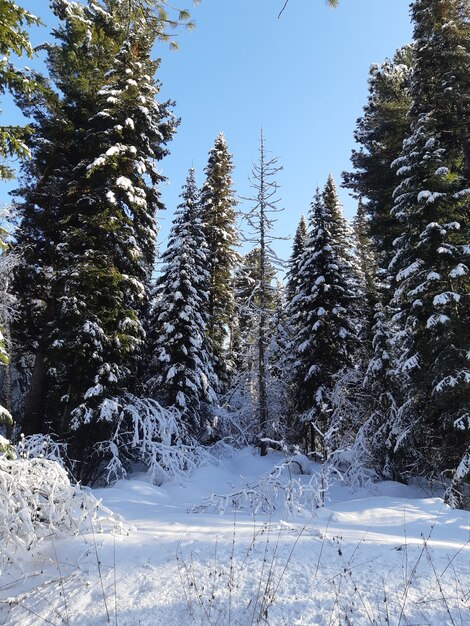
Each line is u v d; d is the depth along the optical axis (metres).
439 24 14.81
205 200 25.92
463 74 14.10
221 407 21.75
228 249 24.86
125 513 7.09
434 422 13.09
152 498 10.52
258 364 24.03
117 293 13.51
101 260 13.45
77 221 14.73
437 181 12.26
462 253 11.57
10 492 4.97
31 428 13.94
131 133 14.98
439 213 12.09
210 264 23.72
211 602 3.51
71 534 5.29
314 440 23.55
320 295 20.84
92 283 12.94
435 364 11.45
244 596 3.56
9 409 15.05
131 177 15.27
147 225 16.03
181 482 13.20
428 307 11.88
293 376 22.31
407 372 12.59
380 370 16.66
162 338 17.58
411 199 12.73
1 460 5.30
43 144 14.38
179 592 3.71
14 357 16.08
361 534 5.25
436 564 4.00
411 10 15.42
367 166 18.72
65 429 13.54
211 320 22.89
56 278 13.35
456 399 11.17
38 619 3.55
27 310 14.70
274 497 7.94
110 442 13.51
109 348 13.16
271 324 25.42
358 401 18.14
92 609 3.60
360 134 19.59
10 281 14.20
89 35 15.91
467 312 11.77
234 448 21.94
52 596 3.87
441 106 14.74
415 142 12.84
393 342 13.10
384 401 16.89
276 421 21.81
